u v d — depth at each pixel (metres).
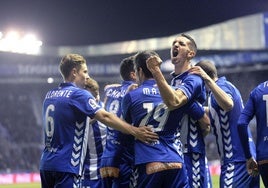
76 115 6.14
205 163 6.46
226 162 6.76
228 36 38.75
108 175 6.90
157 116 5.69
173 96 5.47
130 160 6.80
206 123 6.24
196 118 6.12
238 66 38.44
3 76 38.12
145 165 5.63
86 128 6.25
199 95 6.10
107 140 7.07
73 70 6.41
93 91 7.86
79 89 6.20
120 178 6.84
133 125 5.86
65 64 6.44
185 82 5.88
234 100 6.73
